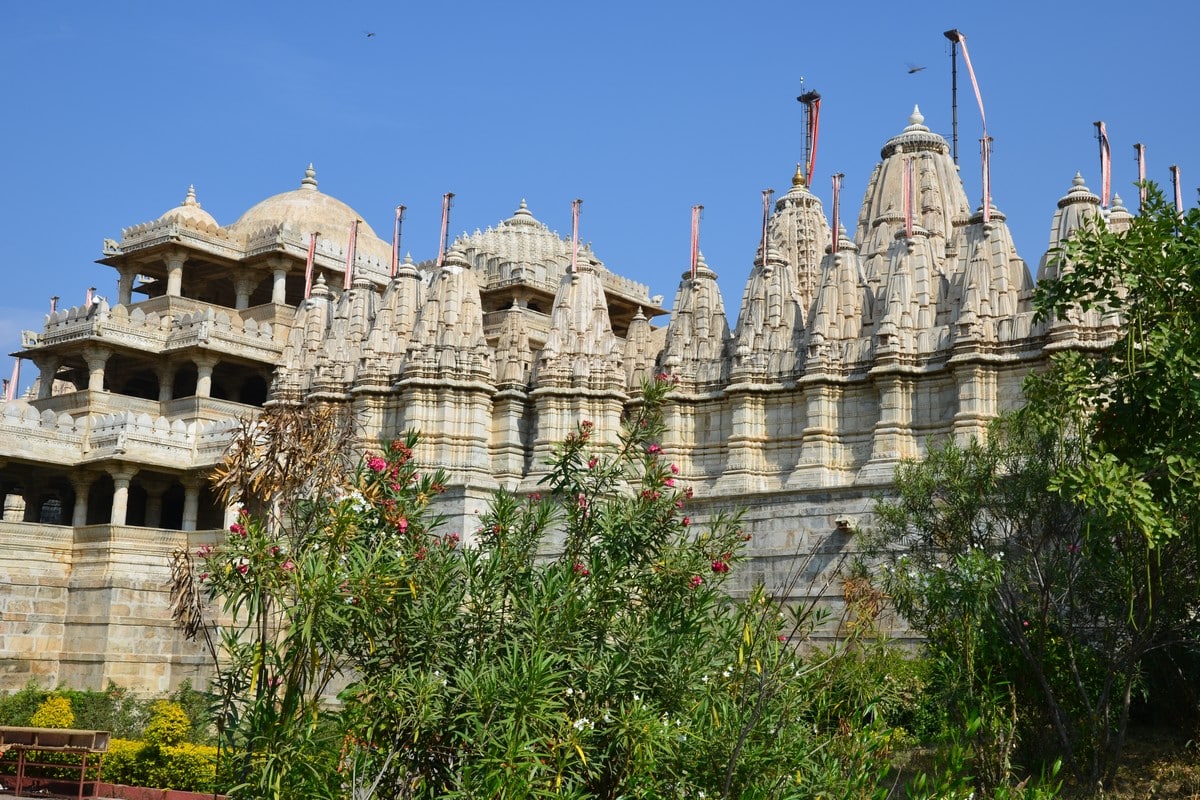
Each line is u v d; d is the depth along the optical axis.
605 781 17.58
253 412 65.81
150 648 50.00
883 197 55.94
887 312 42.38
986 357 39.56
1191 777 26.39
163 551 52.41
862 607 26.44
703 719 17.84
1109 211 42.78
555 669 17.78
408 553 18.55
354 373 50.75
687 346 47.72
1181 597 26.28
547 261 69.81
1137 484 23.41
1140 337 25.25
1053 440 27.61
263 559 17.33
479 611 18.20
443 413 47.59
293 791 16.44
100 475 57.00
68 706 42.66
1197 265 25.11
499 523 19.72
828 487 40.88
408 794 17.17
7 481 60.78
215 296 77.31
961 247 49.16
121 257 71.50
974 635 25.98
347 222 78.88
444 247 53.28
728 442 44.66
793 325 46.25
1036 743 27.56
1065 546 27.83
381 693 17.05
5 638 49.31
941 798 19.38
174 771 35.41
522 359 49.78
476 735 16.64
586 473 20.62
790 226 57.56
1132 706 30.61
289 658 17.31
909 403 41.28
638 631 18.16
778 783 17.61
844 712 21.19
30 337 67.00
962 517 28.28
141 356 66.50
